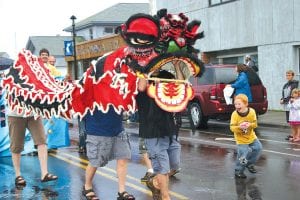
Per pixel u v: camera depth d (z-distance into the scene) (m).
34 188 7.59
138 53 5.42
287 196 6.91
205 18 23.41
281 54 19.56
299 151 10.66
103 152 6.47
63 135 11.09
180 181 7.88
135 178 8.09
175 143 6.13
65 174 8.55
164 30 5.43
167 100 5.68
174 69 5.88
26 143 10.46
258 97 14.72
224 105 14.43
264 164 9.22
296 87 13.01
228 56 22.84
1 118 10.20
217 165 9.19
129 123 17.67
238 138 8.00
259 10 20.41
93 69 6.17
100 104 6.07
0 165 9.47
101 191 7.32
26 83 7.10
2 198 7.03
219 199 6.80
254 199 6.78
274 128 15.22
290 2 19.02
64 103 6.52
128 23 5.28
